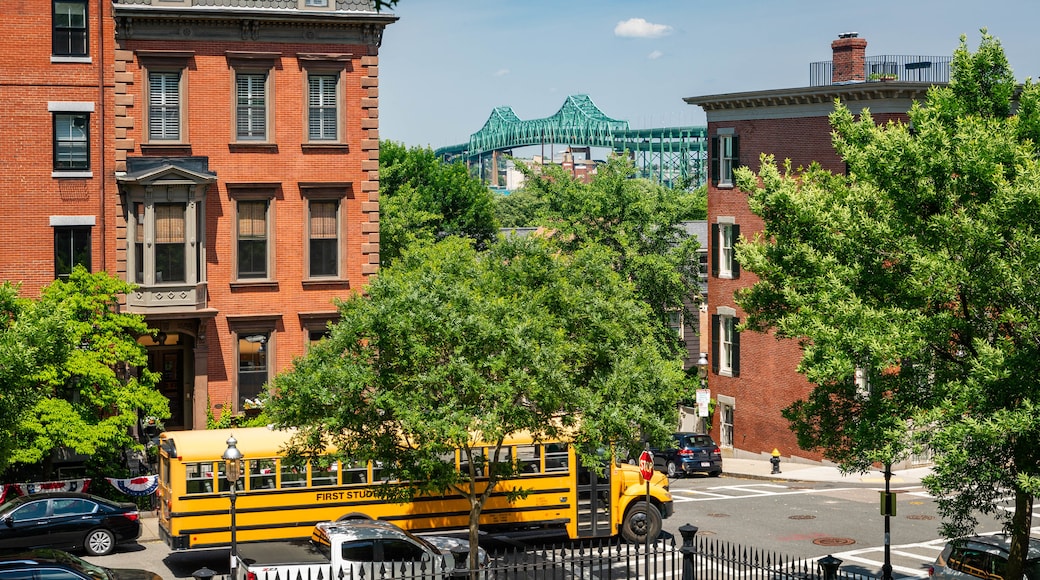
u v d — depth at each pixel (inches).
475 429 987.3
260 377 1663.4
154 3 1589.6
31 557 917.8
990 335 856.9
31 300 1428.4
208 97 1617.9
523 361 991.0
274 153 1646.2
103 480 1471.5
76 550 1234.6
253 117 1641.2
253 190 1642.5
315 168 1664.6
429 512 1216.2
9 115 1551.4
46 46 1558.8
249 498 1168.2
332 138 1675.7
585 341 1092.5
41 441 1342.3
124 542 1261.1
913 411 855.1
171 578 1146.7
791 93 1984.5
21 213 1560.0
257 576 995.3
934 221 844.0
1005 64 935.7
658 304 2330.2
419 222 2748.5
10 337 987.9
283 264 1660.9
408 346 982.4
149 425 1642.5
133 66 1589.6
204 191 1612.9
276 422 1048.2
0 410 1008.2
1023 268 789.9
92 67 1574.8
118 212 1593.3
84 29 1573.6
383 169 3442.4
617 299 1151.6
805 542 1334.9
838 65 2142.0
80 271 1502.2
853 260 910.4
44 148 1566.2
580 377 1096.8
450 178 3543.3
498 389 971.3
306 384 994.7
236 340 1647.4
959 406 799.7
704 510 1547.7
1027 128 903.1
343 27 1656.0
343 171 1675.7
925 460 1937.7
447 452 1024.9
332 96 1672.0
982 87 943.7
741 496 1676.9
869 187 912.9
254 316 1644.9
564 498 1248.8
